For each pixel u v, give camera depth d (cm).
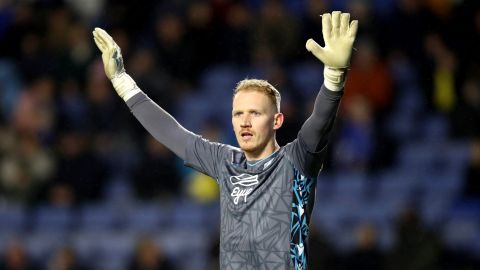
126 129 5322
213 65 5709
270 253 1688
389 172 4866
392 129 5053
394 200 4697
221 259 1733
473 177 4656
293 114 4631
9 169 5238
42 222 5081
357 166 4850
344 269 4019
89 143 5250
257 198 1716
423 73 5238
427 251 3959
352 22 1686
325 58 1675
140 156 5166
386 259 4000
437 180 4775
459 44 5175
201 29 5700
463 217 4531
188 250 4684
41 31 6088
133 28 5878
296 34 5466
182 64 5672
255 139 1736
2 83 5900
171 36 5712
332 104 1681
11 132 5503
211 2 5731
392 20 5331
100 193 5134
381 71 5116
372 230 4050
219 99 5559
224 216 1744
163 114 1902
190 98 5591
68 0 6506
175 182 5006
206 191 4953
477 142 4681
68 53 5828
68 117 5538
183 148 1852
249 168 1752
